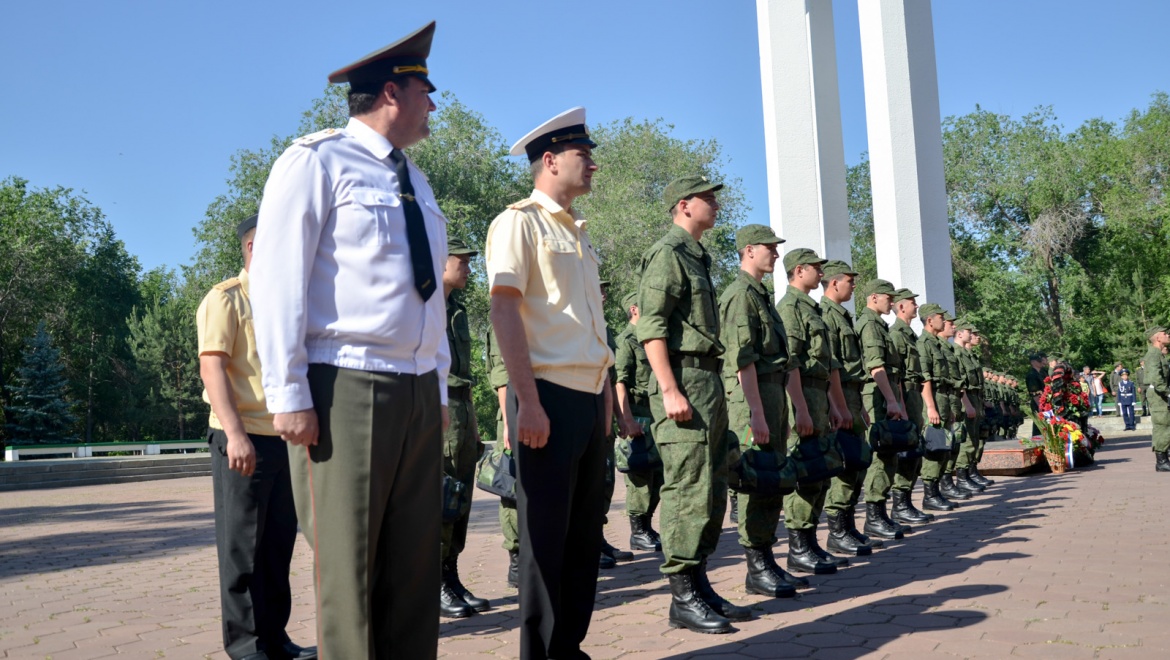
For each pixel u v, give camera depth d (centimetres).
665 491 464
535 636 359
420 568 279
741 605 509
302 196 261
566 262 377
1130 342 4647
